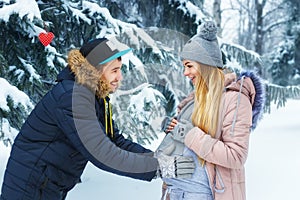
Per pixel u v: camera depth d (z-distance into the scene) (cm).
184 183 184
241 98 176
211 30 184
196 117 183
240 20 2764
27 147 178
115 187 418
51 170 177
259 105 185
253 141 750
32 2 362
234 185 181
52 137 176
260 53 2145
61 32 466
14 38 399
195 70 183
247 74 182
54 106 170
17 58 402
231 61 575
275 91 682
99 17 456
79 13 450
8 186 183
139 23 621
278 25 2156
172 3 588
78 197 382
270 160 573
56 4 450
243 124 174
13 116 355
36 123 176
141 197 386
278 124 1011
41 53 409
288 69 1798
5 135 352
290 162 557
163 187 201
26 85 396
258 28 2142
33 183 178
